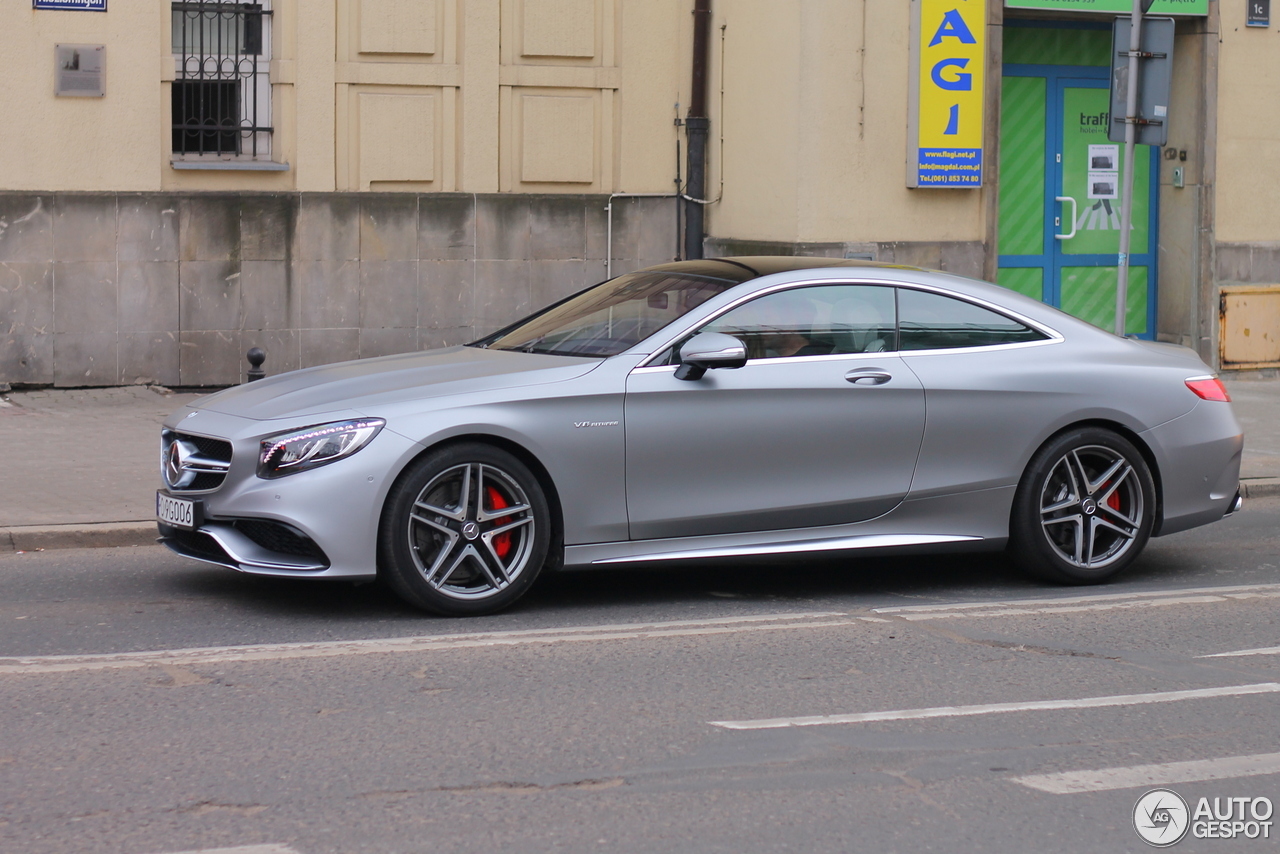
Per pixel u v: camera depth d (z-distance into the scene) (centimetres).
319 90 1402
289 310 1397
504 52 1459
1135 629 667
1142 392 762
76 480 963
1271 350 1589
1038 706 541
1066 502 752
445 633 637
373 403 643
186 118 1381
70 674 565
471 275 1453
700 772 461
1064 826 423
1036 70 1547
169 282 1362
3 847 393
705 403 681
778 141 1408
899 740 498
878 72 1390
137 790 438
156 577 754
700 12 1506
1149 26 1023
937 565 820
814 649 620
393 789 441
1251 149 1569
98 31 1330
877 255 1402
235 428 646
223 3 1380
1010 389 733
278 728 500
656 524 679
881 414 710
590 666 587
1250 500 1052
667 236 1527
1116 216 1584
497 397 650
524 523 661
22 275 1323
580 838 405
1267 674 591
